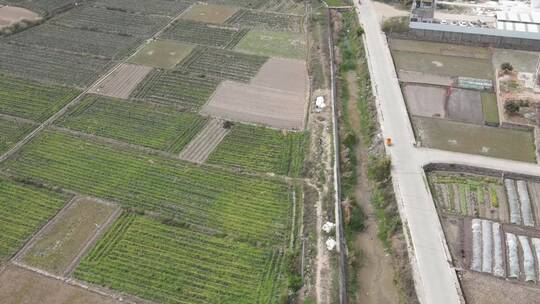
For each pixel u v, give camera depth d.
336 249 35.56
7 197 40.72
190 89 54.97
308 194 40.81
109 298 32.78
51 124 49.47
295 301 32.53
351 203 39.59
